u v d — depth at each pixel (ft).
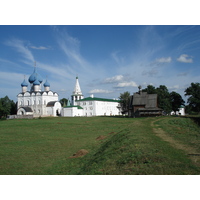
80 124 177.47
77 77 431.84
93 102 388.98
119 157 53.47
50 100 379.35
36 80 384.68
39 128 157.89
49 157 76.79
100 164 53.21
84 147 91.25
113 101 445.37
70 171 57.98
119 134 93.76
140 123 127.54
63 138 117.29
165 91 313.94
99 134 126.52
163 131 90.84
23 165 67.31
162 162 45.11
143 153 51.98
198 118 177.37
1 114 318.86
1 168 64.34
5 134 133.18
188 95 280.31
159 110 237.04
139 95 251.39
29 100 379.35
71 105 394.93
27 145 99.81
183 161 46.03
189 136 79.05
